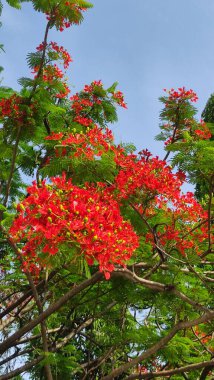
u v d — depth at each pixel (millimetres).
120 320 8414
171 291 6094
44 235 4305
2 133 7145
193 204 6824
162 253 6203
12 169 7023
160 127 8430
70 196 4641
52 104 7496
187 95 8305
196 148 5570
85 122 8961
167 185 6348
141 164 6457
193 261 6488
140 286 7129
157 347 6277
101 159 6125
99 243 4406
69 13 7156
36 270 5137
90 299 7617
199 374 8547
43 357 7070
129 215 6414
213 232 7055
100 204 4777
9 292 9406
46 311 6301
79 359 9562
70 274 7281
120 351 8836
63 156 6215
